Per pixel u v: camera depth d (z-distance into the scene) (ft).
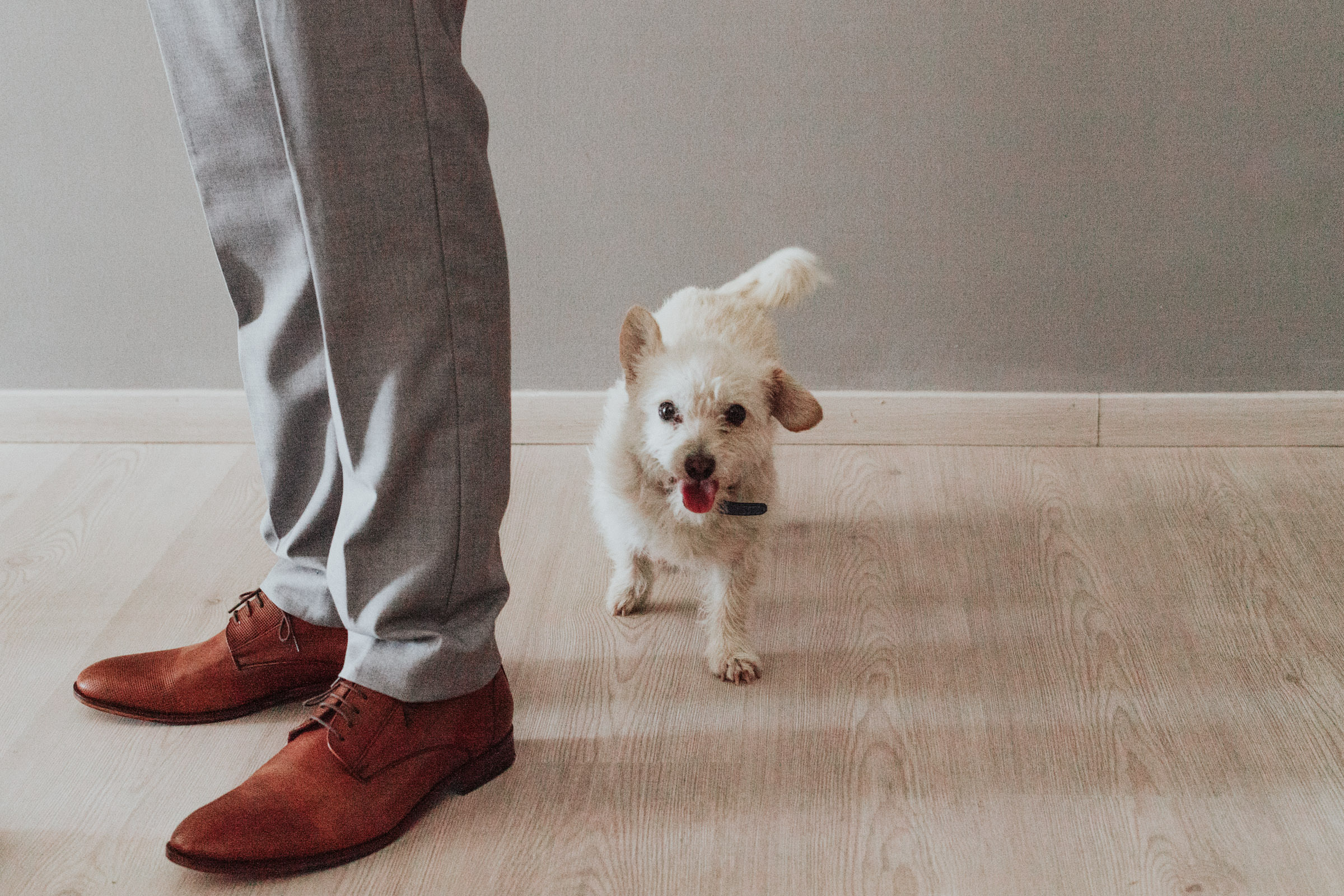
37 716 4.69
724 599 5.06
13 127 6.57
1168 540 6.11
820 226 6.82
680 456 4.56
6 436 7.24
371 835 3.95
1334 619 5.37
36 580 5.72
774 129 6.59
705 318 5.58
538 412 7.21
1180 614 5.45
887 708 4.81
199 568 5.85
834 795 4.30
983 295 6.93
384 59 3.32
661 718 4.76
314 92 3.27
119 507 6.46
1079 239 6.76
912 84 6.46
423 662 3.96
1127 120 6.48
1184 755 4.49
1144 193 6.63
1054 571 5.85
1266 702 4.80
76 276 6.94
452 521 3.85
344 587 3.91
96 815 4.15
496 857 3.99
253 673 4.60
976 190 6.68
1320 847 4.01
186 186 6.71
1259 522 6.25
